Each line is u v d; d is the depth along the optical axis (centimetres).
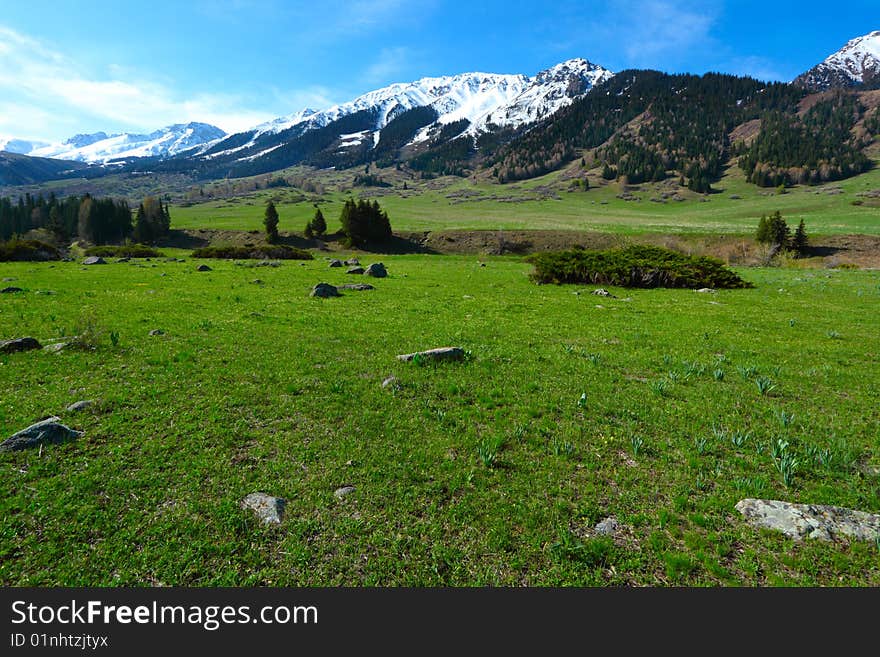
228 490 681
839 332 1938
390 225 13850
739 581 525
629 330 1934
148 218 14275
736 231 11569
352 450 814
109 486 675
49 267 4181
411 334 1752
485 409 1023
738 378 1287
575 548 565
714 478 746
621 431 922
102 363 1258
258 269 4188
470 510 649
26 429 786
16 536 569
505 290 3209
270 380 1169
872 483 737
